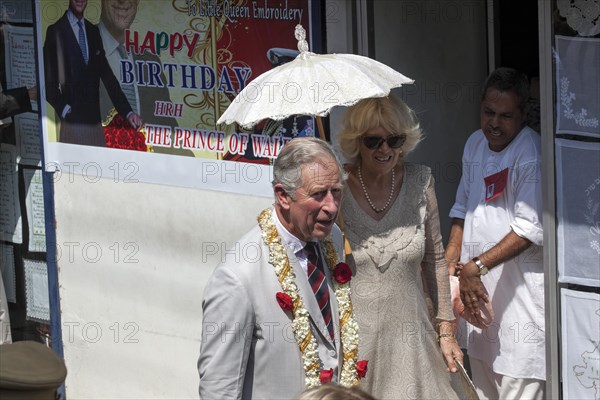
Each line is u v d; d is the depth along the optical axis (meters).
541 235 4.68
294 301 3.44
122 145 5.81
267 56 5.28
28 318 6.48
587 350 4.54
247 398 3.47
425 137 5.87
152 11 5.57
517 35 6.03
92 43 5.79
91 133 5.91
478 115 6.10
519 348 4.83
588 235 4.46
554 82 4.48
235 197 5.42
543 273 4.71
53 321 6.24
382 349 4.11
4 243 6.55
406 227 4.15
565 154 4.49
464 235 5.11
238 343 3.38
